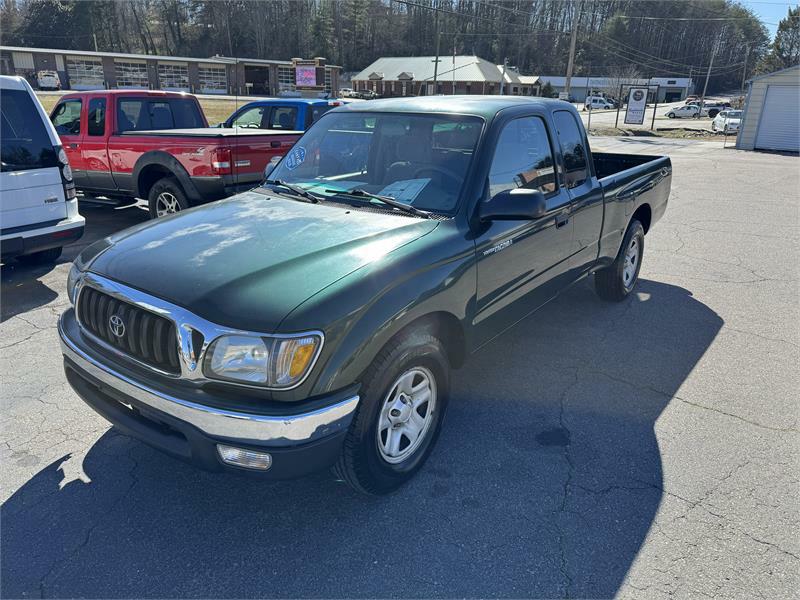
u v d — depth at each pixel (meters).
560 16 100.50
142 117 8.87
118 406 2.68
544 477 3.04
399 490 2.92
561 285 4.29
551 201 3.89
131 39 100.94
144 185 8.34
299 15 99.56
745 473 3.09
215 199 7.66
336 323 2.32
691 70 106.44
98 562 2.45
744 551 2.54
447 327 3.12
